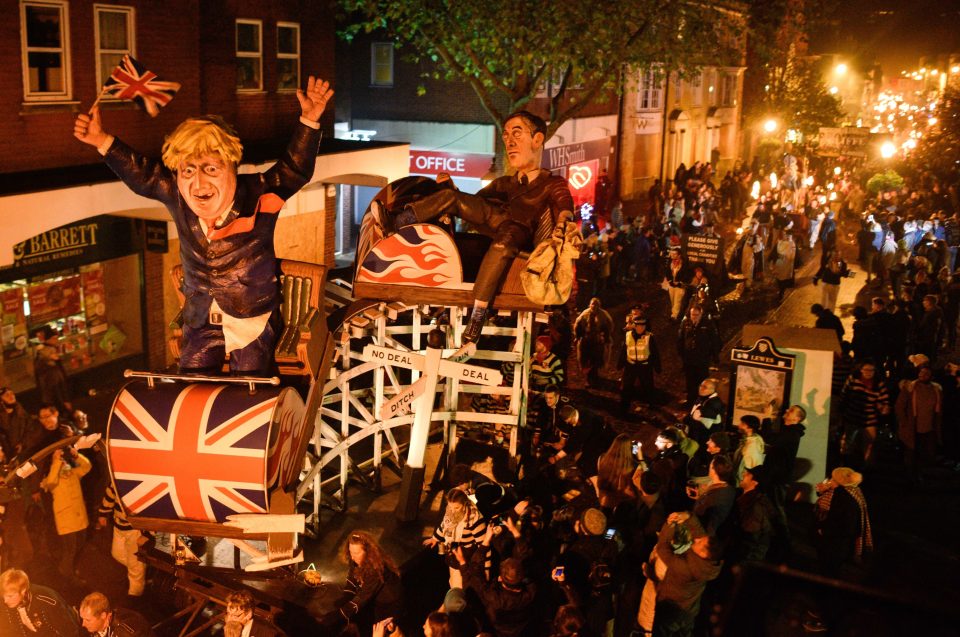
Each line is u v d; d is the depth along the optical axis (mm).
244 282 6438
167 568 8305
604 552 8148
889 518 11547
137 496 6230
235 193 6309
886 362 15891
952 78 41562
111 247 15211
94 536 10070
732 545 9148
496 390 11172
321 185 19312
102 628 6789
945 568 10125
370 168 19109
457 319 11055
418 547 9938
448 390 11195
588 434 12375
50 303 14320
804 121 44531
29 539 9266
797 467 12000
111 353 15562
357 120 28797
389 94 28250
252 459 6020
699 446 11352
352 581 8164
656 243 24750
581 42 19078
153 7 15039
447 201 9023
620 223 28766
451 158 27859
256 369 6574
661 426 14492
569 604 7180
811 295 23625
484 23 19688
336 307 12586
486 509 9875
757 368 11883
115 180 13164
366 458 12117
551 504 10438
